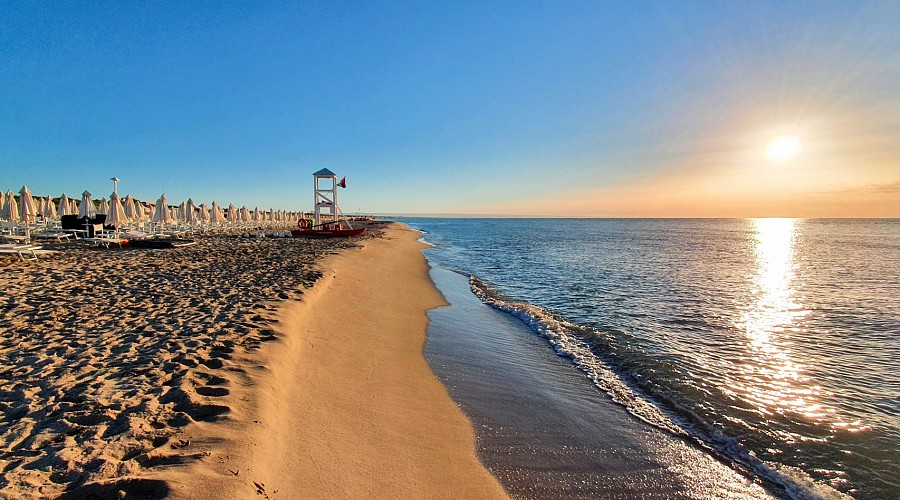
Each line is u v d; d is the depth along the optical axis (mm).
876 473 4258
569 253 29656
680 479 4117
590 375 6789
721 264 22750
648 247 35656
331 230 33312
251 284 9898
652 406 5727
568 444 4672
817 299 13148
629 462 4371
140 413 3594
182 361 4832
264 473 3117
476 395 5863
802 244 39906
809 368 7137
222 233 33750
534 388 6215
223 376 4508
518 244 39688
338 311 8883
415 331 8789
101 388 4051
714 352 7930
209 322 6461
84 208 21188
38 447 3025
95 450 3008
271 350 5465
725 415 5441
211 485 2758
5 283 9148
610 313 11016
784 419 5352
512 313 10992
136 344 5359
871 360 7551
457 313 10969
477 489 3746
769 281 16766
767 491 3992
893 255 28203
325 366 5793
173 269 12086
